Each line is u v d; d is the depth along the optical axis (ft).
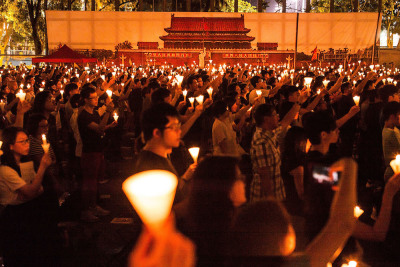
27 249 11.87
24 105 18.31
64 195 22.44
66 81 43.37
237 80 42.60
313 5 133.39
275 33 102.47
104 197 23.18
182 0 120.16
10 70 68.49
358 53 101.65
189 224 6.48
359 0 131.64
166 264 3.29
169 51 101.14
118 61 101.76
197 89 29.86
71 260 14.98
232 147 18.01
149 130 10.16
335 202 6.98
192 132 24.47
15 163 12.15
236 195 6.59
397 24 144.77
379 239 8.79
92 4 110.93
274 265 5.24
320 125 10.34
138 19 102.58
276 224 5.27
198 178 6.69
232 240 5.37
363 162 24.12
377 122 22.75
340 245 6.78
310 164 8.36
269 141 13.34
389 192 8.91
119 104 35.29
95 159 19.99
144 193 2.64
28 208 11.86
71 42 102.42
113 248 16.22
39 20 133.69
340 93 29.84
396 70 69.82
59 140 28.78
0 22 139.74
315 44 101.91
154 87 26.21
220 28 102.58
